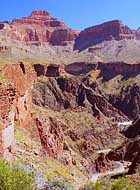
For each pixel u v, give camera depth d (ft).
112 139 476.54
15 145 132.87
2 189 67.36
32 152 143.02
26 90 184.55
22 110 173.68
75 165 217.56
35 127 185.06
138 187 91.66
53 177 120.26
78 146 345.31
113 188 95.35
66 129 381.19
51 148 191.01
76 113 559.38
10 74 169.78
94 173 252.62
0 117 110.22
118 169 281.95
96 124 519.19
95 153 350.64
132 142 341.21
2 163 72.33
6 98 115.34
